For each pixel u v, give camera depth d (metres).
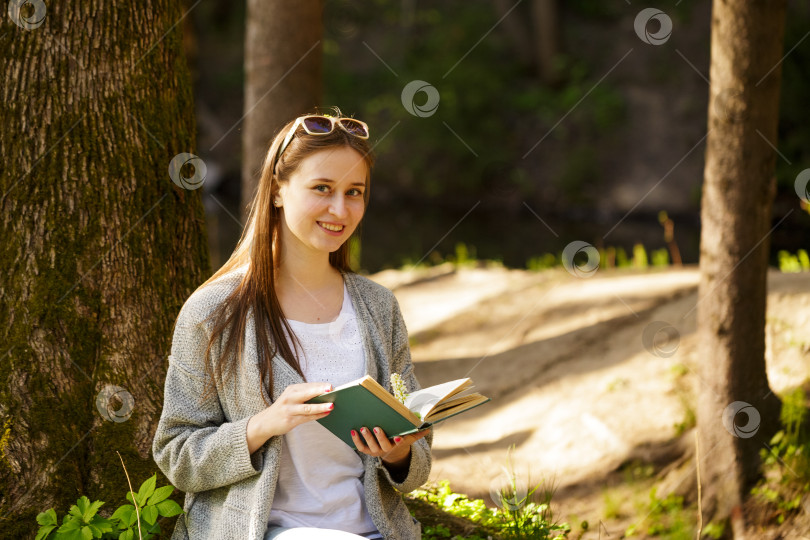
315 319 2.87
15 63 3.43
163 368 3.61
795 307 6.58
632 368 6.87
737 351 5.00
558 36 22.69
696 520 5.14
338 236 2.78
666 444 5.90
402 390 2.66
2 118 3.44
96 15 3.48
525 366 7.54
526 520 4.23
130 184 3.56
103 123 3.51
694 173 19.89
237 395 2.72
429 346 8.62
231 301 2.75
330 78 23.47
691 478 5.47
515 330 8.41
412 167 21.70
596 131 21.33
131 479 3.45
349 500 2.76
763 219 4.93
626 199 19.92
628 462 5.85
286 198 2.78
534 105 22.02
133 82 3.57
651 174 20.19
